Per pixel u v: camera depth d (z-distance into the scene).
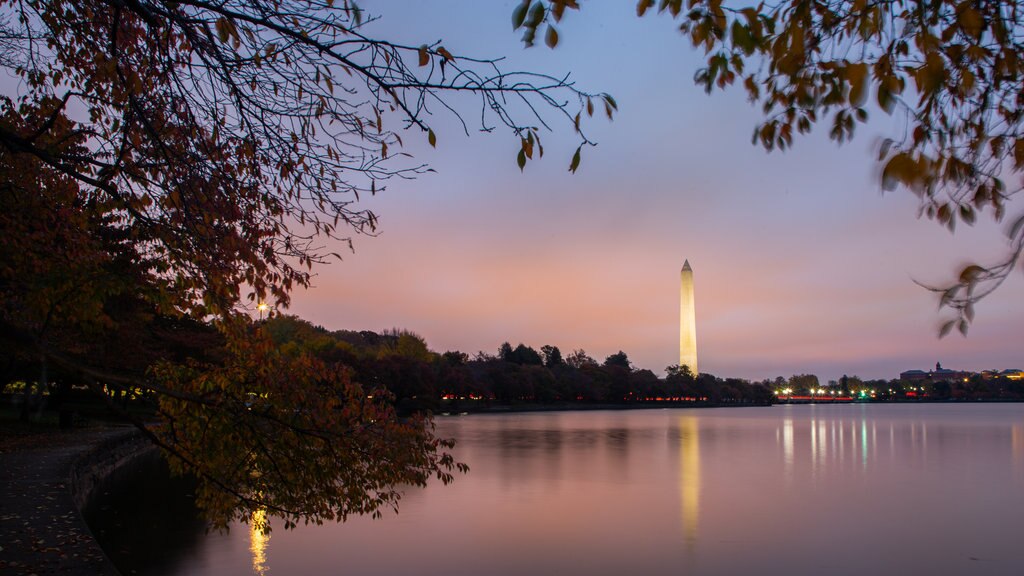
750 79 4.96
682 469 38.78
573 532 21.77
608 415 125.62
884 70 4.08
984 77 4.52
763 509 26.27
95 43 7.24
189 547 18.55
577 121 5.09
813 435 69.94
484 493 29.02
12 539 12.49
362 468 8.29
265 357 7.95
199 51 6.41
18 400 55.94
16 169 8.09
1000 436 68.62
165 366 8.07
